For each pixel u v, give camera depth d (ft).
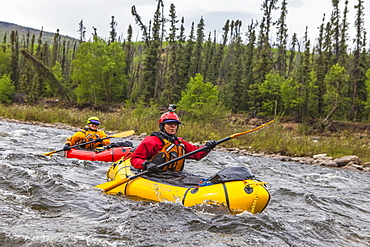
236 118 118.42
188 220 14.14
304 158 45.83
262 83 129.08
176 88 155.94
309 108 128.57
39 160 26.94
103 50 139.03
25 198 16.21
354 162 42.47
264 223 14.23
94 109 136.46
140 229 13.07
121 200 16.75
